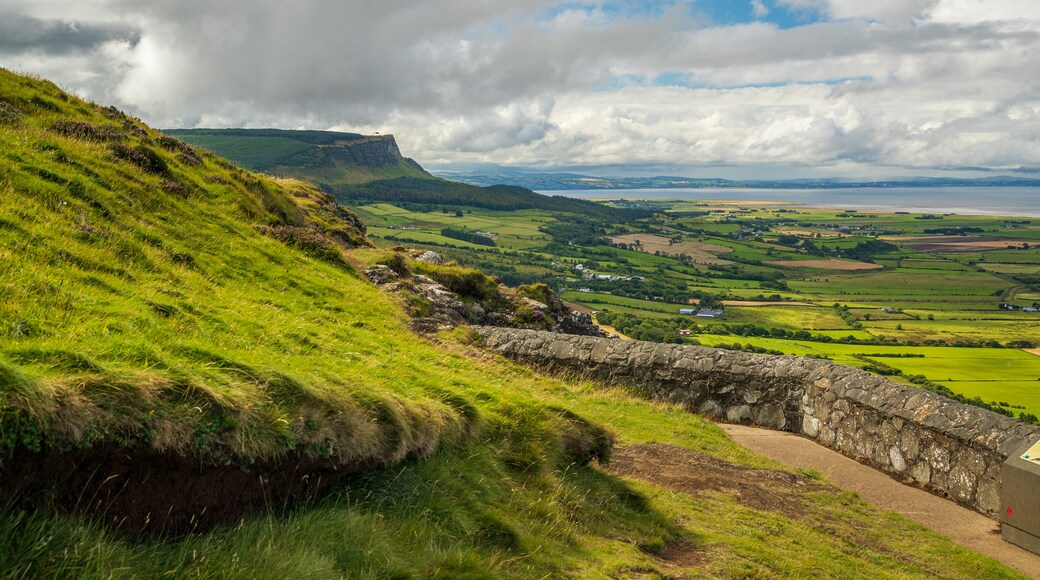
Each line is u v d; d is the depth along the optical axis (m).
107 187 16.03
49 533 4.73
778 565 8.49
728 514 10.11
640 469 11.73
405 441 7.91
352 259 24.77
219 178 23.39
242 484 6.20
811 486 12.42
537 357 19.11
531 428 10.34
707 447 14.21
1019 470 10.56
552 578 6.93
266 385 6.73
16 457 4.72
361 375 9.27
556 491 9.04
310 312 14.49
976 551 10.28
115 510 5.36
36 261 9.27
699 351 18.53
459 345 17.86
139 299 9.29
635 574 7.45
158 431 5.45
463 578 6.35
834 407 15.80
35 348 5.71
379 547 6.39
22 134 16.27
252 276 15.78
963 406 13.04
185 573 5.14
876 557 9.51
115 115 23.75
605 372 18.81
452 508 7.54
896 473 13.85
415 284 24.58
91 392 5.26
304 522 6.34
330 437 6.93
